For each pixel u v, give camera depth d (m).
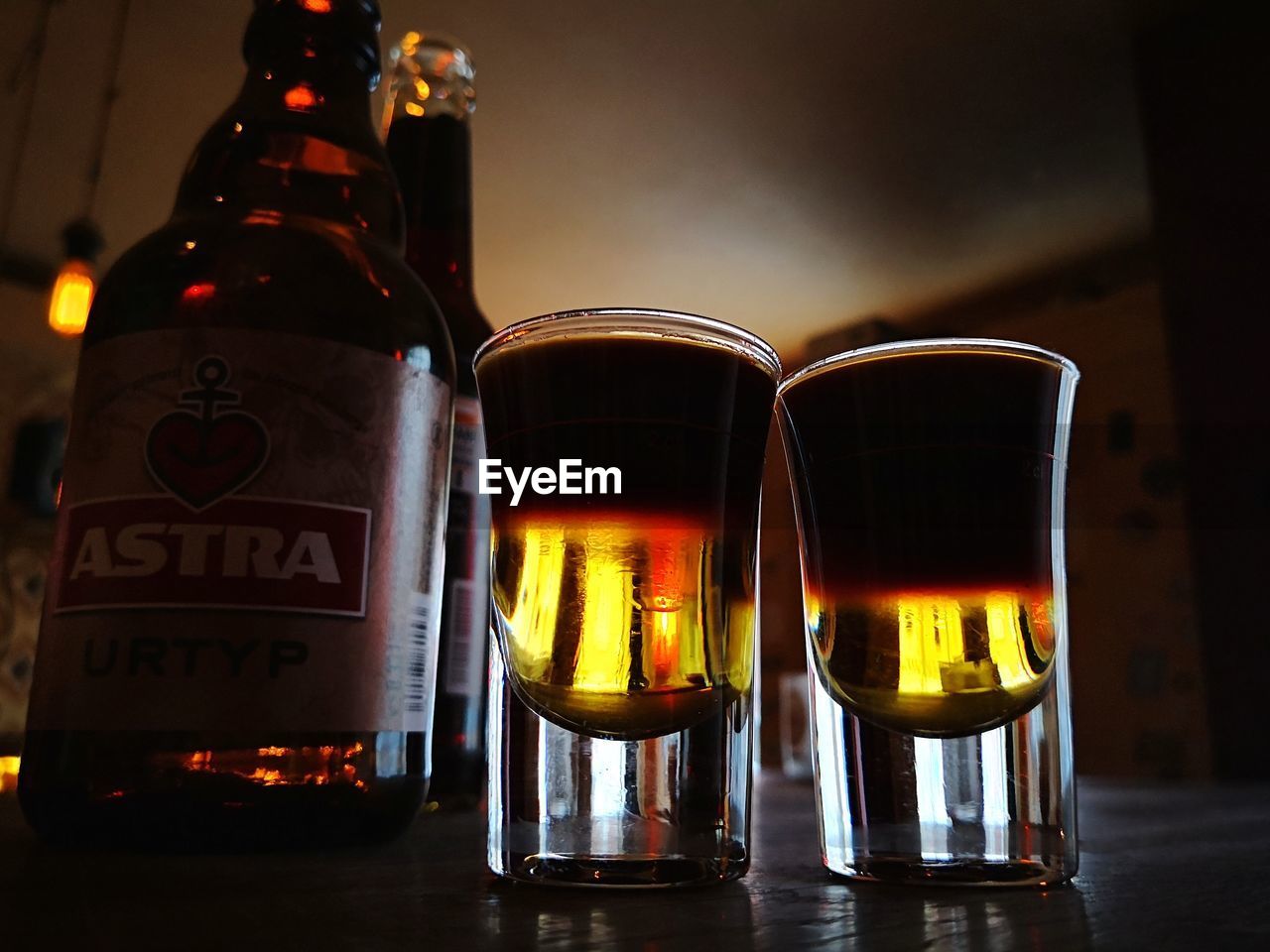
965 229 1.30
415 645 0.19
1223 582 0.93
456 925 0.12
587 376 0.16
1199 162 0.94
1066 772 0.16
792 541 1.48
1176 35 0.95
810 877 0.16
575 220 1.29
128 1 0.90
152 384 0.18
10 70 0.99
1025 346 0.17
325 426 0.18
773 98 1.04
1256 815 0.30
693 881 0.15
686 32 0.94
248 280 0.21
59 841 0.18
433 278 0.31
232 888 0.14
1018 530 0.17
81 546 0.18
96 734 0.18
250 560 0.17
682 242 1.35
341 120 0.24
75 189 1.23
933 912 0.13
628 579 0.16
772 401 0.18
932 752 0.16
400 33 0.93
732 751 0.16
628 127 1.09
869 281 1.45
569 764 0.15
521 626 0.16
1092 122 1.07
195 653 0.17
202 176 0.22
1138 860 0.19
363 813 0.19
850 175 1.18
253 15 0.24
